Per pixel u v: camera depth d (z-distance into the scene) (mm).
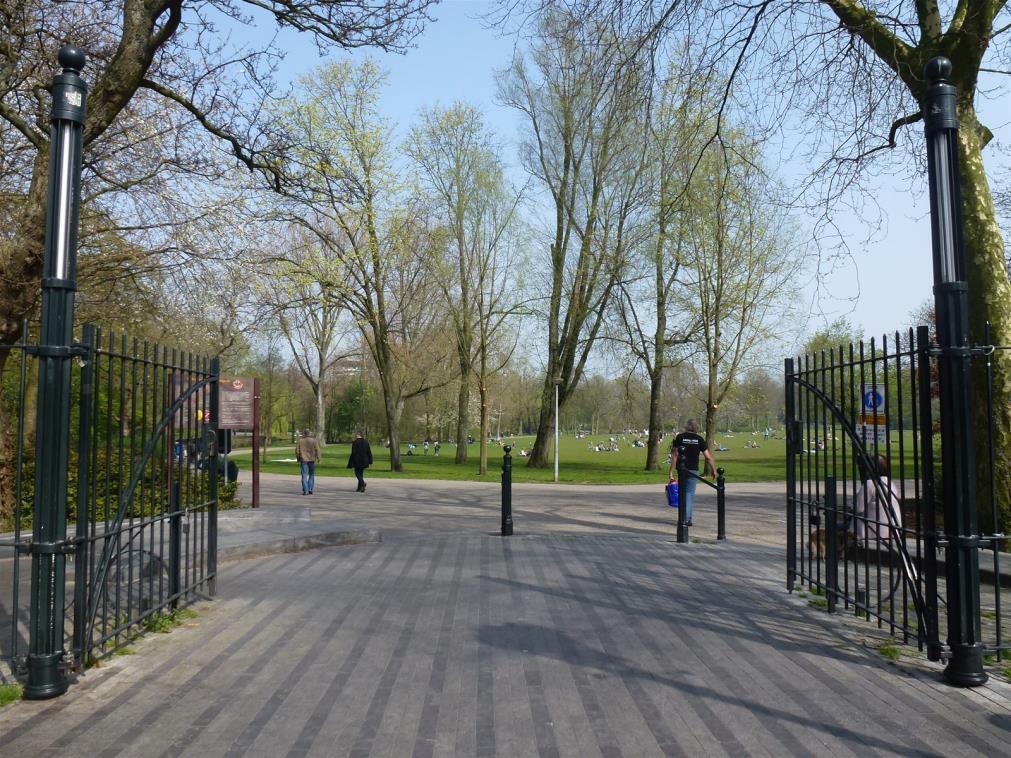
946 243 4918
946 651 5074
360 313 31891
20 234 10484
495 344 35469
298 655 5418
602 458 50406
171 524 6438
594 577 8391
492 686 4754
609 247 29938
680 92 10914
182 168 13133
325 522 12492
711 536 12484
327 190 12625
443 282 33062
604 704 4426
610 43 10141
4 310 10438
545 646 5637
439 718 4223
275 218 16406
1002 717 4199
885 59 10414
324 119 27016
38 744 3855
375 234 29109
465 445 43719
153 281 14852
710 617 6527
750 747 3797
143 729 4059
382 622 6355
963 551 4797
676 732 4000
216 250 14289
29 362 13133
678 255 30172
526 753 3750
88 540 5004
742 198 14406
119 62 9750
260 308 25359
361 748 3816
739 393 35438
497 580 8203
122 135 13359
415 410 63219
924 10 10281
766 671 5027
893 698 4508
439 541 11422
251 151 11898
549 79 24109
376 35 10789
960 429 4855
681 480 11500
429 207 31328
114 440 13422
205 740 3914
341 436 83125
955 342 4871
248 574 8516
